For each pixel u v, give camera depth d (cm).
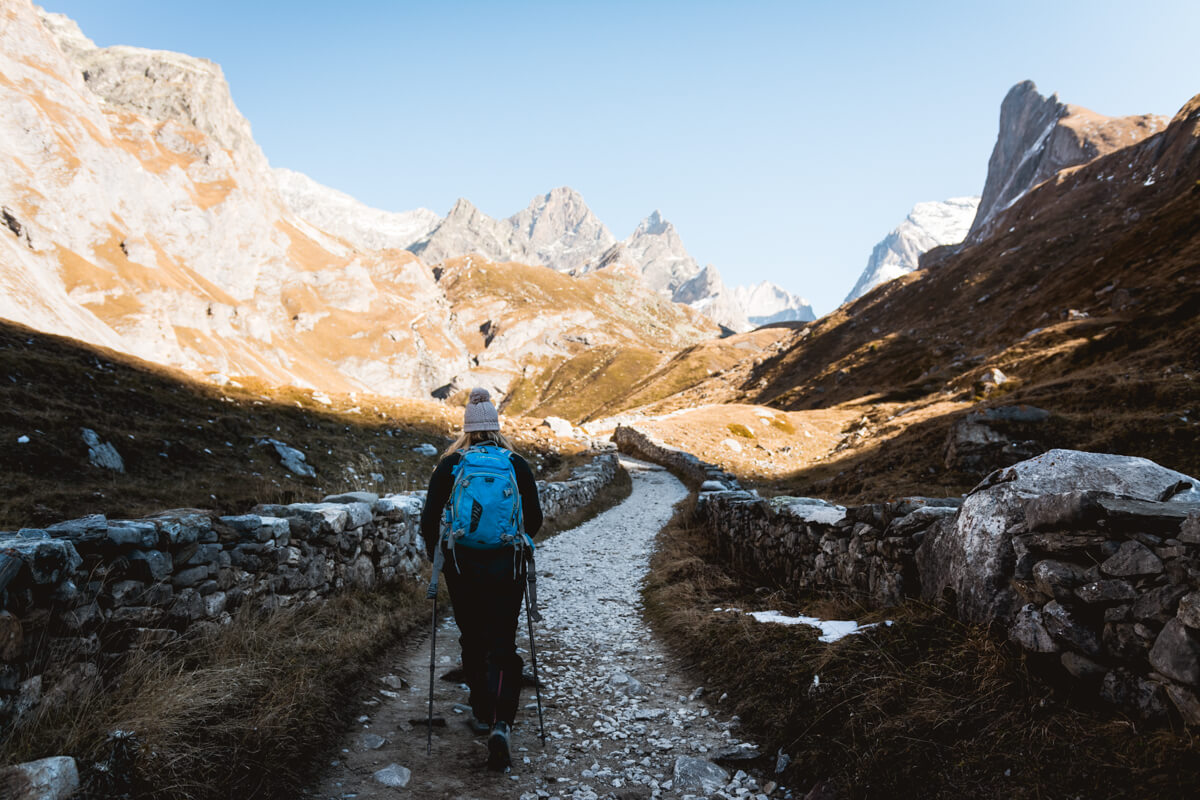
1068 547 329
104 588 362
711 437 4291
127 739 289
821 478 2647
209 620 443
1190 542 268
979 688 335
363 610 613
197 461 1584
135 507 1142
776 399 10056
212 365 11869
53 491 1102
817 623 521
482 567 372
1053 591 325
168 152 17738
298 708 391
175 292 12550
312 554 582
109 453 1398
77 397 1767
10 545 302
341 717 420
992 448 1938
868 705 359
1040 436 1891
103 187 13950
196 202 16888
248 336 15262
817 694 398
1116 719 281
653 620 734
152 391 2034
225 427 1905
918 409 4234
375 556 707
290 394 2639
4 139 11550
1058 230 11231
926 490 1817
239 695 377
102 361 2162
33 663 304
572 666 583
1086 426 1895
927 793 292
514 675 362
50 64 13862
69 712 313
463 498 375
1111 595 296
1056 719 296
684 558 1039
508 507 378
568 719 458
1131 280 6019
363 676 490
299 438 2066
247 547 495
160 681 355
